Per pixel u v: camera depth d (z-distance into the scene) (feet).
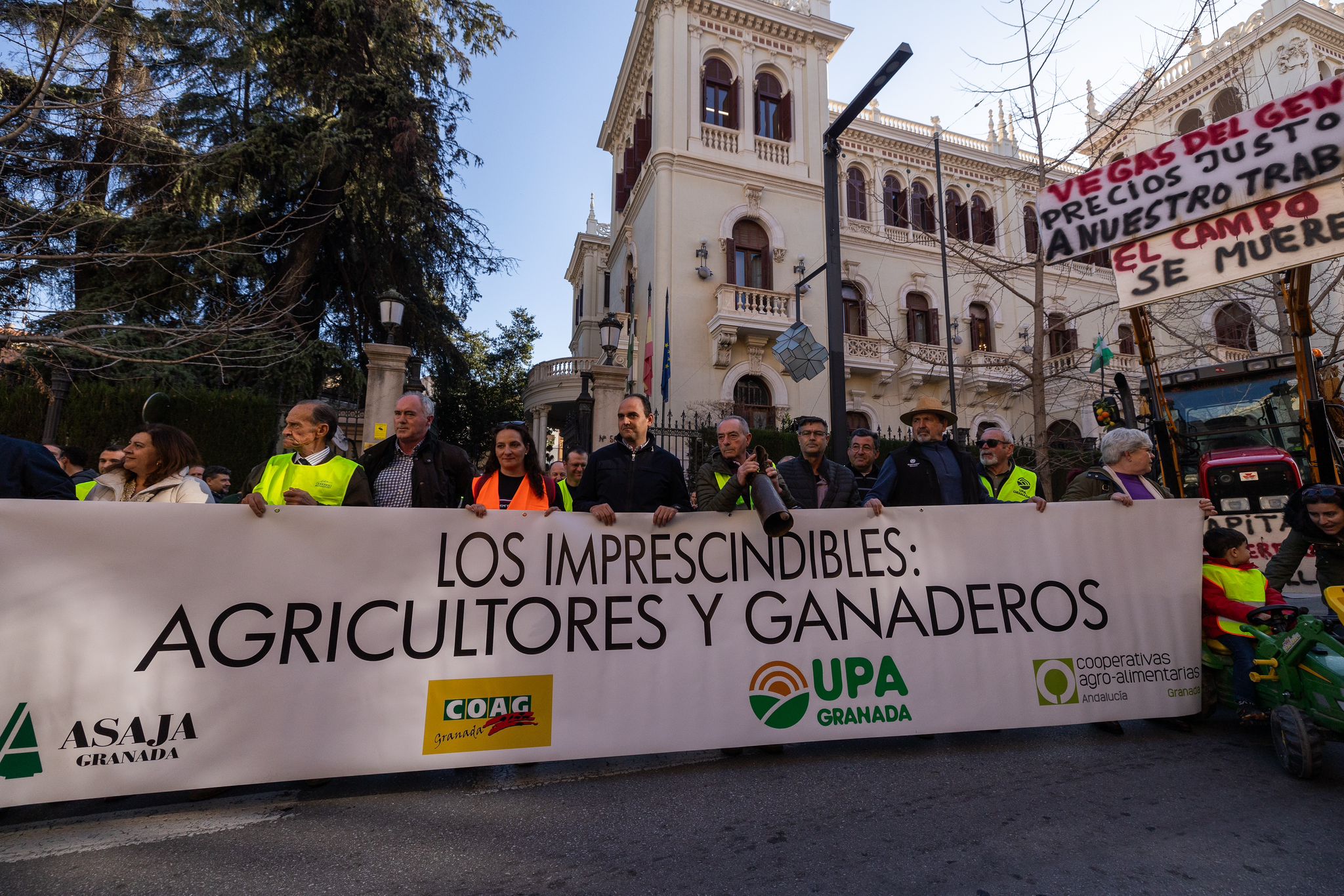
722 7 57.77
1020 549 11.84
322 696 9.21
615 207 73.87
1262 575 12.12
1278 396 28.73
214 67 45.78
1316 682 9.85
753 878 7.21
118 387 33.71
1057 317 71.31
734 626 10.83
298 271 46.47
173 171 38.68
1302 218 12.91
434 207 52.29
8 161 27.09
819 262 58.95
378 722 9.32
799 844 7.95
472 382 75.87
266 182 46.19
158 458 9.96
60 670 8.33
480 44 55.31
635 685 10.30
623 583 10.65
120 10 29.81
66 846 7.82
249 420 34.78
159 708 8.61
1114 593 11.88
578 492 13.35
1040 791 9.45
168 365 35.06
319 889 6.95
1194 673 11.87
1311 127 12.91
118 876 7.14
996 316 69.26
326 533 9.65
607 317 42.09
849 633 11.10
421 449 12.42
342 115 46.91
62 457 17.98
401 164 48.70
